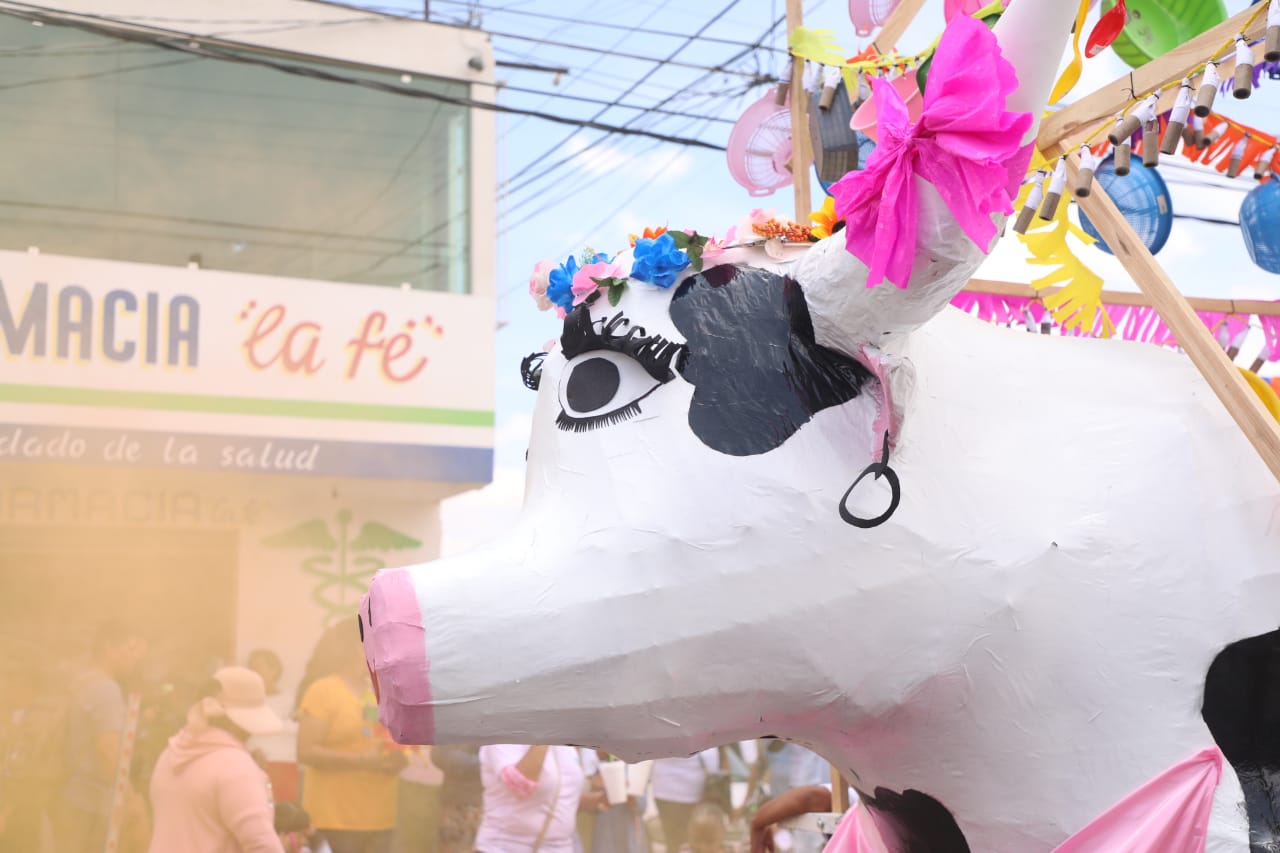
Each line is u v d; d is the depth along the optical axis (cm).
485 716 140
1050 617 149
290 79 878
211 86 862
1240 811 147
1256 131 229
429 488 877
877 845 178
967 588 148
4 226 809
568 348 157
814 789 233
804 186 237
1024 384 163
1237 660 150
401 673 138
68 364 788
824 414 148
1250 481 158
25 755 539
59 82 830
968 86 126
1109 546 152
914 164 130
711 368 150
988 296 237
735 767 517
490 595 141
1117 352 171
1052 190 174
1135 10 205
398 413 853
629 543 144
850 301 144
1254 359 249
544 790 418
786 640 145
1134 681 150
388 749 490
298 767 610
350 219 887
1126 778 149
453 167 908
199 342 816
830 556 144
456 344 874
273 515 845
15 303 782
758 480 145
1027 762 152
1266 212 242
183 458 802
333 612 845
